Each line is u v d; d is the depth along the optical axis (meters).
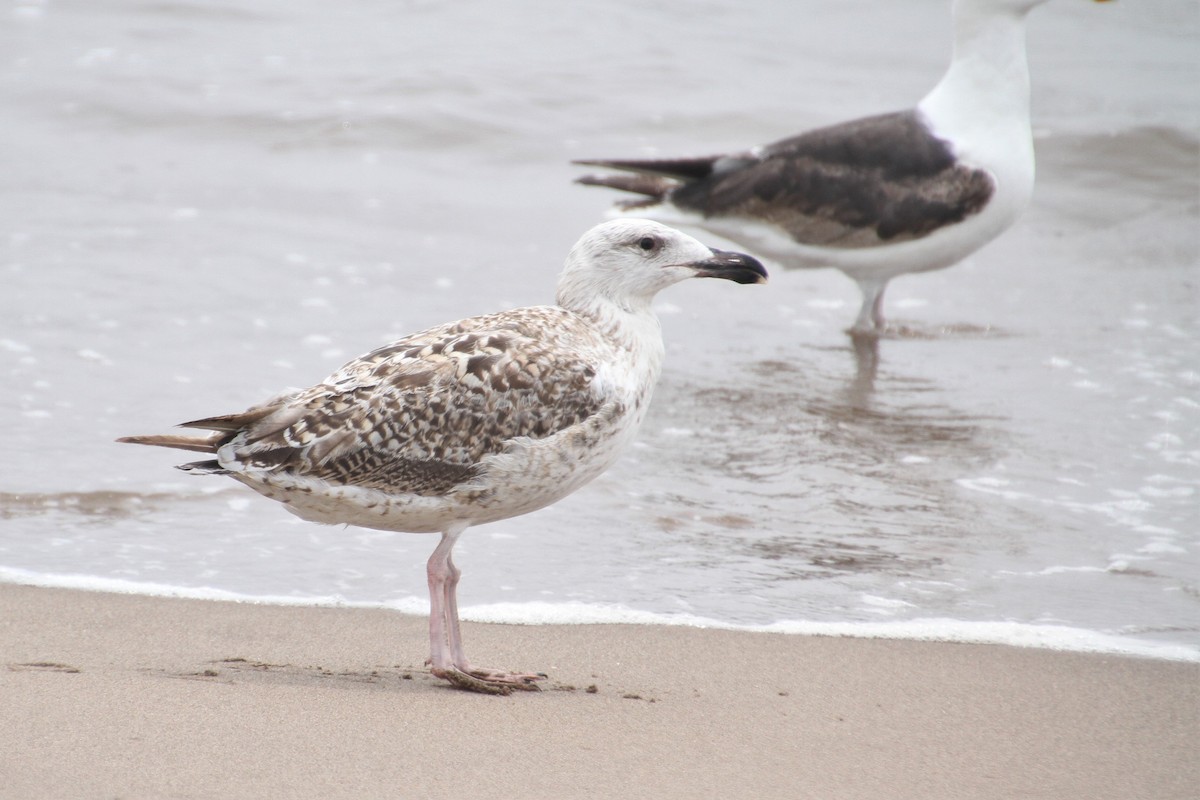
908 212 16.86
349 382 7.86
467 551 10.73
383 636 9.00
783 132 24.44
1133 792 6.90
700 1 30.20
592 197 21.83
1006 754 7.33
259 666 8.22
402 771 6.67
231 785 6.38
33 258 17.64
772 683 8.30
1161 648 9.08
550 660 8.64
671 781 6.76
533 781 6.66
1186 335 16.86
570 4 29.62
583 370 8.14
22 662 8.06
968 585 10.23
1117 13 30.45
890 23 29.78
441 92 24.83
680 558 10.67
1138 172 23.03
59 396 13.62
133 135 23.33
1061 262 20.11
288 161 22.72
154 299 16.50
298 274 17.78
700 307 18.27
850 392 14.91
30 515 11.05
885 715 7.83
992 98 17.02
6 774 6.35
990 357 16.17
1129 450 13.25
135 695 7.46
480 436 7.89
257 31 27.64
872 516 11.66
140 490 11.66
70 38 26.88
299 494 7.81
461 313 16.67
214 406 13.57
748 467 12.76
